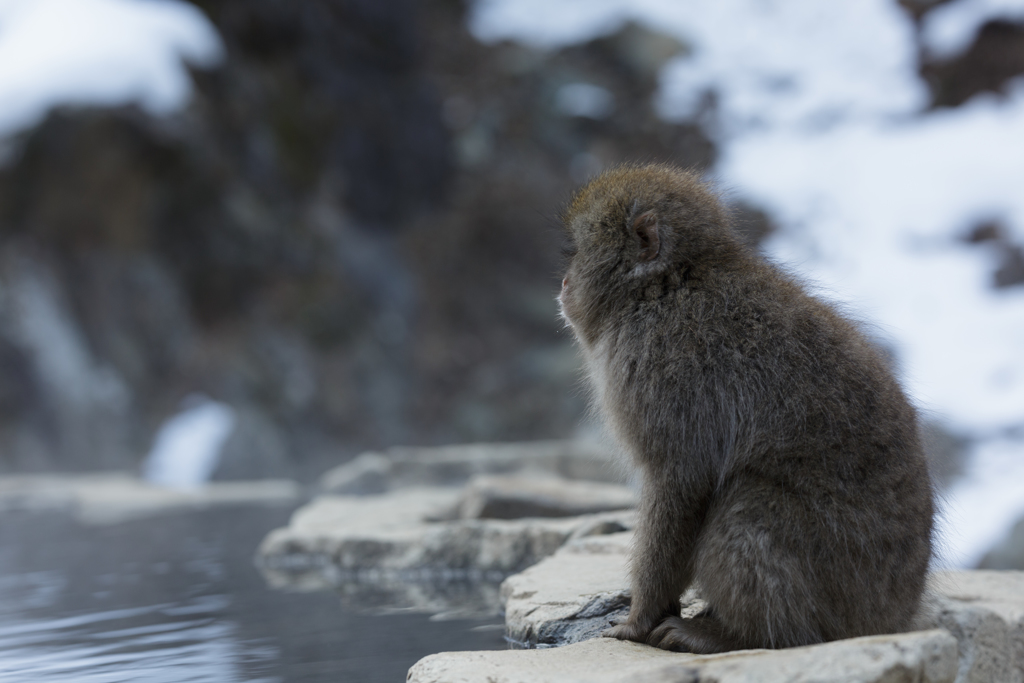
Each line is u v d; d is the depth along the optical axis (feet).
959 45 98.78
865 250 84.43
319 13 74.28
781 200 90.33
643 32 102.42
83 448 59.36
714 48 104.83
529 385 82.58
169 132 61.00
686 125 97.86
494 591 20.20
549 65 98.12
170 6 67.05
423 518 26.37
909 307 76.79
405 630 16.53
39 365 58.08
